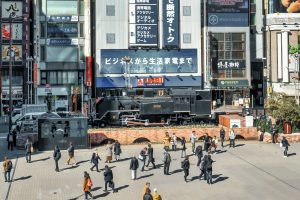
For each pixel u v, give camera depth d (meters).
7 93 73.25
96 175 33.47
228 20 70.44
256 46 76.56
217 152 41.41
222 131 43.78
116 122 54.81
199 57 70.44
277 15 71.06
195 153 39.34
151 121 55.75
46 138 42.53
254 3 76.50
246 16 70.81
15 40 72.38
